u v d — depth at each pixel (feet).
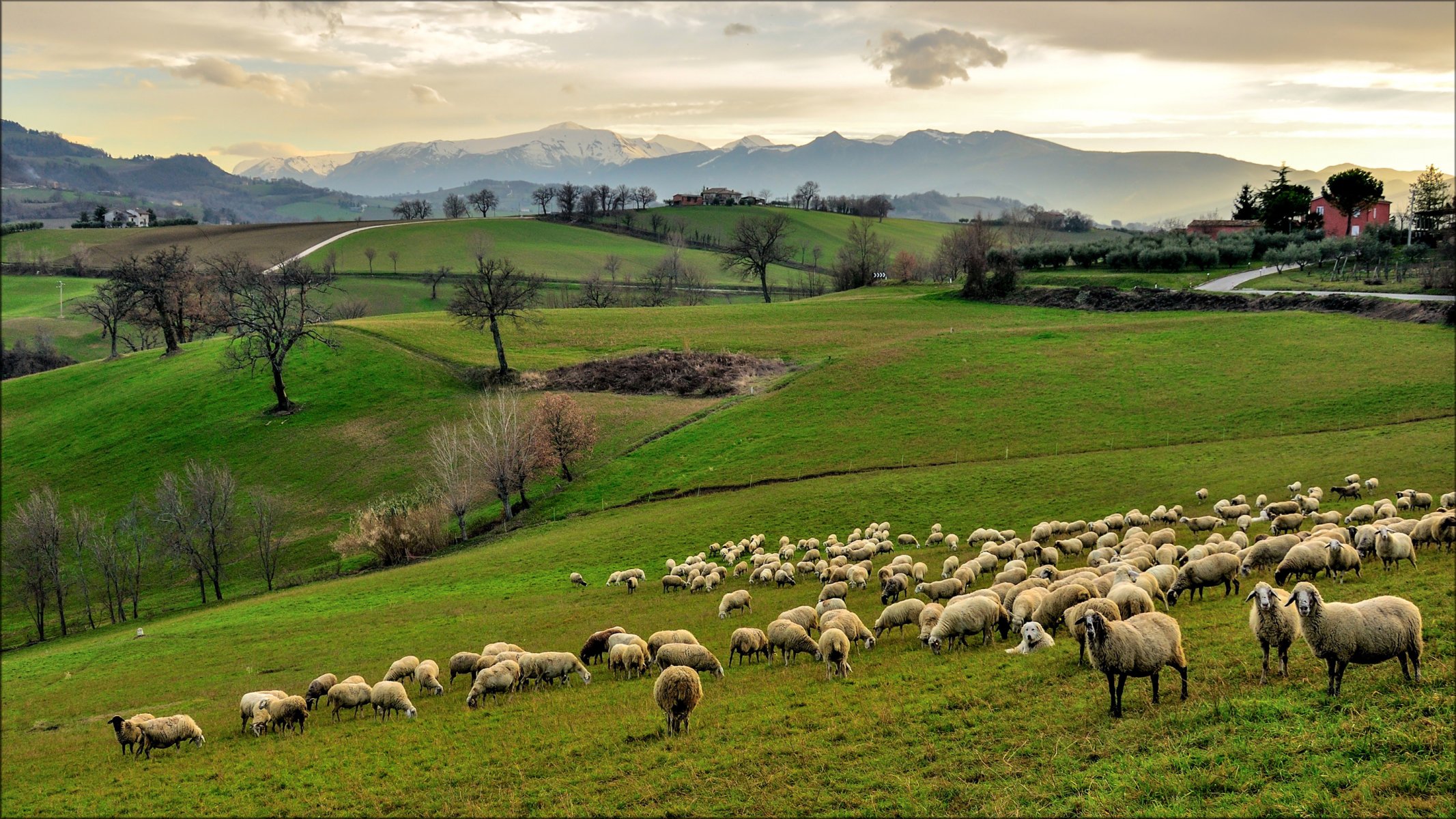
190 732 94.68
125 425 336.49
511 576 183.93
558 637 122.11
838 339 378.53
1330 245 437.99
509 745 75.10
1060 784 51.49
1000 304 435.53
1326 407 231.09
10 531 241.55
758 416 286.46
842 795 55.31
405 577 199.62
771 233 632.79
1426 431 200.13
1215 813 45.09
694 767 63.16
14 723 122.21
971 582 117.39
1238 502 153.58
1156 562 107.04
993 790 52.37
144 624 206.49
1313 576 91.35
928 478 215.72
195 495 235.81
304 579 230.68
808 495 214.07
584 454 281.95
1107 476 200.34
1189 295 381.19
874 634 96.94
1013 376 293.23
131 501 281.33
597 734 74.18
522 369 351.46
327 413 328.49
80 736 109.09
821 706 71.87
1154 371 282.77
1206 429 230.07
